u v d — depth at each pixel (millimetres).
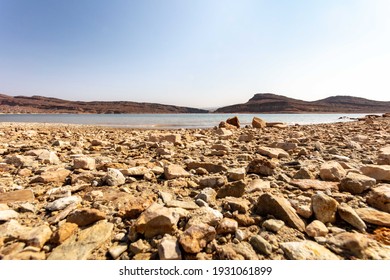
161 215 2002
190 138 9609
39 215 2395
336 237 1891
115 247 1821
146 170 3885
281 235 1994
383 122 21109
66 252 1771
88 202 2670
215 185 3230
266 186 3174
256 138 9492
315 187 3090
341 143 7195
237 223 2096
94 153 5996
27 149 6348
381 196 2461
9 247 1777
